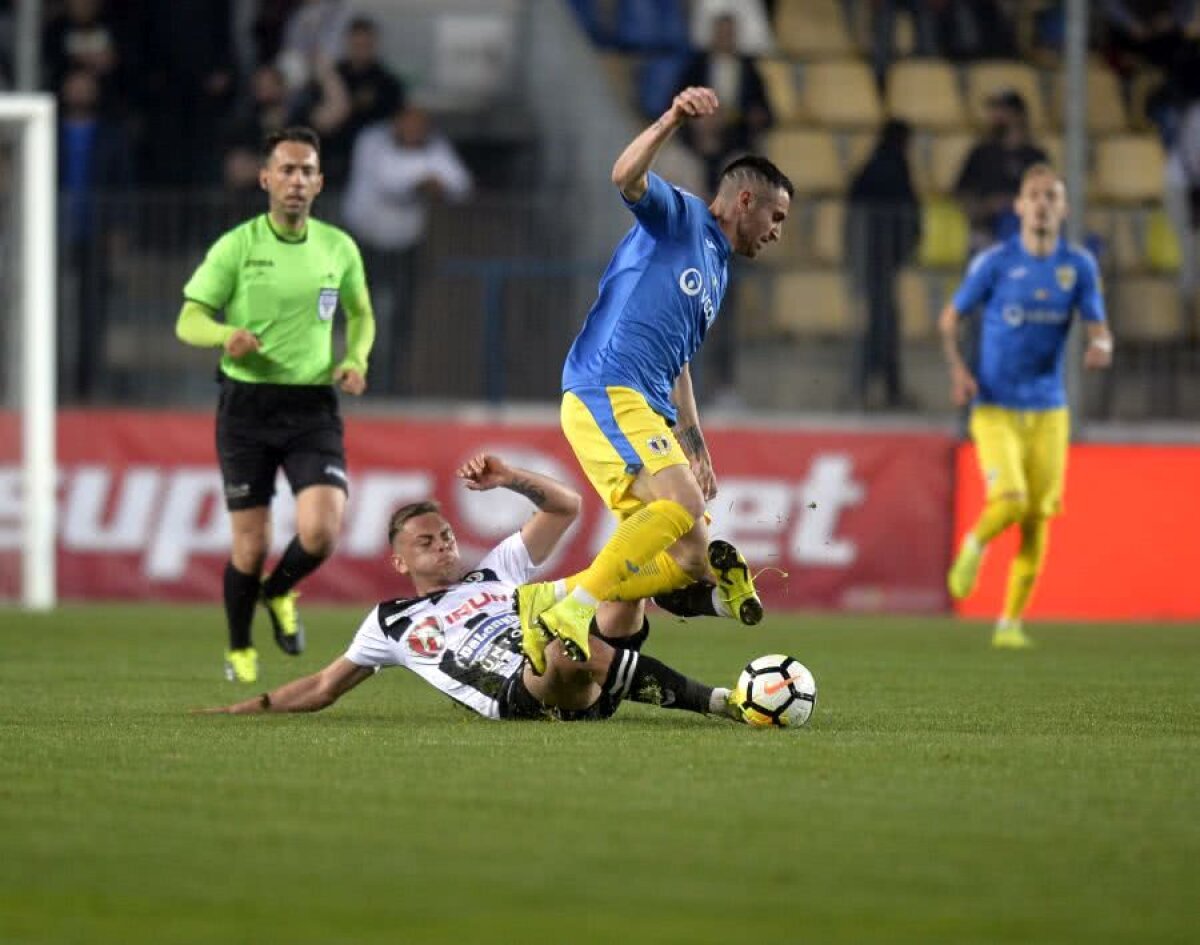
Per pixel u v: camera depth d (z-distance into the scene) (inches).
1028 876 563.5
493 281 2161.7
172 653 1437.0
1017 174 2337.6
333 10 2593.5
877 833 627.8
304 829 628.7
